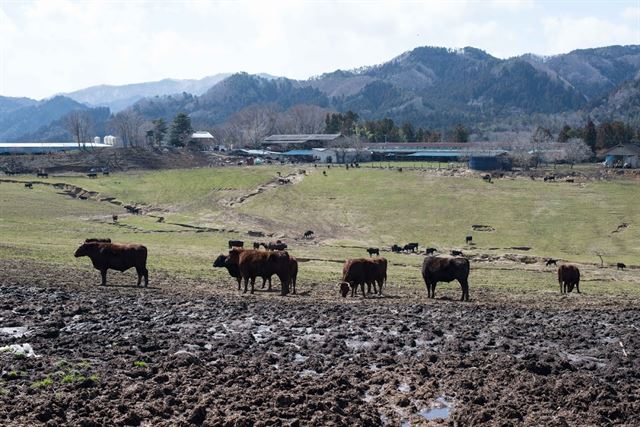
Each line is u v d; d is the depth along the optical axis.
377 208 118.56
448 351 24.45
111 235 83.38
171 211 116.00
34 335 23.81
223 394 18.53
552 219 107.69
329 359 22.98
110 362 21.02
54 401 17.12
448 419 17.84
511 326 29.14
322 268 60.19
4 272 39.41
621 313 33.31
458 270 38.22
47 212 101.94
